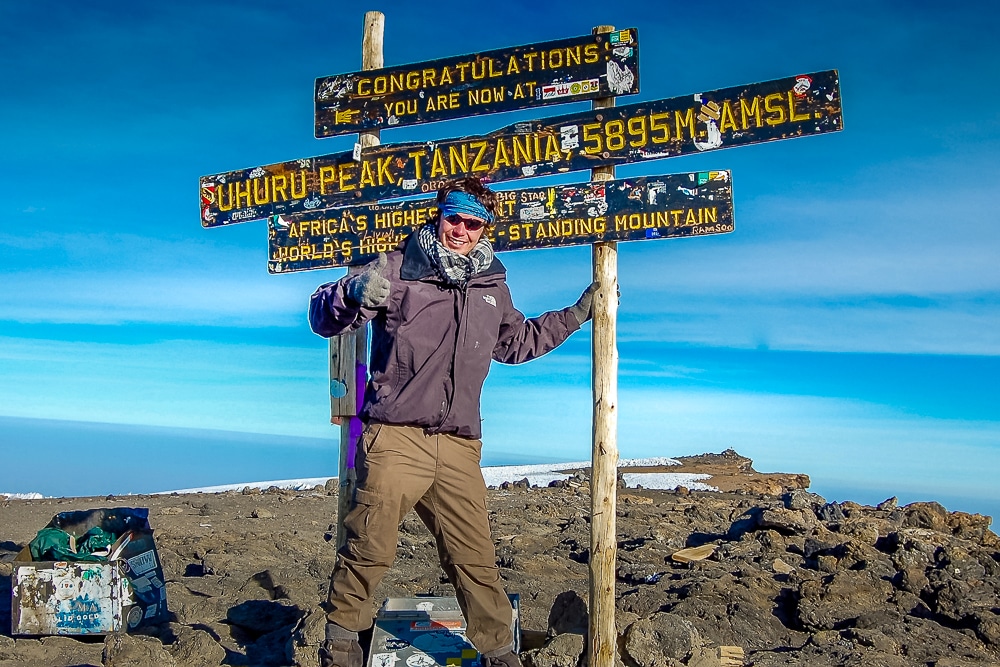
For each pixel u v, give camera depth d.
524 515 13.44
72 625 6.27
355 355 6.15
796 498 10.52
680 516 13.39
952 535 9.65
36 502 15.88
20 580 6.28
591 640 5.29
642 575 8.40
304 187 6.58
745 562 8.59
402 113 6.29
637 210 5.53
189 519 13.24
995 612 6.78
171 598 7.55
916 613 7.05
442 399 4.29
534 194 5.77
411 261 4.29
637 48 5.66
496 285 4.51
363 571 4.35
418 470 4.30
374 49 6.44
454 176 6.13
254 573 8.36
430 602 5.33
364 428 4.38
